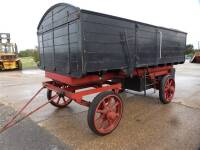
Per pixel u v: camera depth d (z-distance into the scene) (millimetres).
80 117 4191
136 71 4371
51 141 3148
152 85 4996
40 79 10062
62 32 3336
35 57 22328
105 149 2906
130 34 3635
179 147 2904
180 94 6133
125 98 5637
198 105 4934
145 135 3316
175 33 5270
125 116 4203
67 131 3518
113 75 3949
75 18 2842
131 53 3727
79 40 2799
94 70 2996
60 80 3678
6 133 3426
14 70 15562
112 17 3186
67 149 2910
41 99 5719
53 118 4145
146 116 4191
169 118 4051
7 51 16719
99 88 3516
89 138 3254
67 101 4836
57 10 3426
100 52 3062
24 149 2912
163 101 4961
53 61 3838
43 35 4250
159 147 2926
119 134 3377
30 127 3686
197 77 10070
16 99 5824
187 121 3883
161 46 4703
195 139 3137
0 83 8898
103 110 3334
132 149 2893
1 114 4441
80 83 3346
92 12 2852
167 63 5156
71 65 3143
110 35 3205
